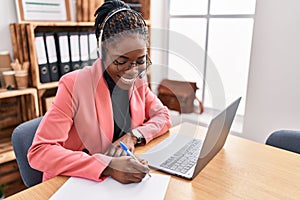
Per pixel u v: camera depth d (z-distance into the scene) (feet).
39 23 5.40
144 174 2.66
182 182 2.69
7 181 5.73
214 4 7.80
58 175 2.72
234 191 2.57
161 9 8.50
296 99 6.48
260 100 7.08
